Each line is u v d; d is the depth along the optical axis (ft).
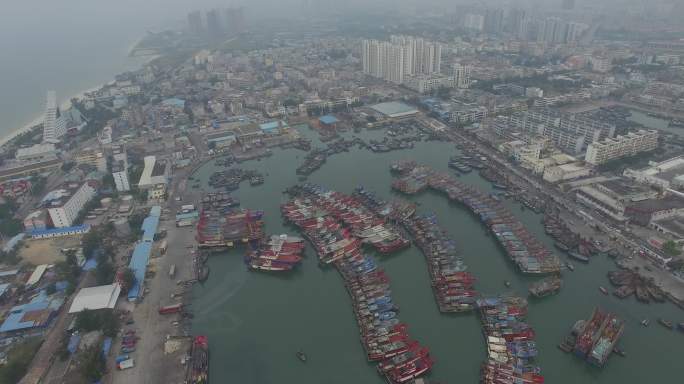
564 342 652.89
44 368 612.29
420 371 604.90
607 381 599.57
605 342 632.79
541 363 623.77
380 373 616.80
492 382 581.53
